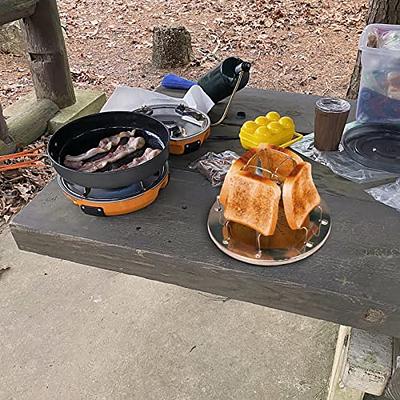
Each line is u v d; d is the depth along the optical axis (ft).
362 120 3.66
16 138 6.88
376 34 3.55
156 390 3.96
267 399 3.86
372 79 3.44
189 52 10.43
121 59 10.75
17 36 10.20
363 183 3.04
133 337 4.40
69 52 10.99
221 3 13.62
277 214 2.50
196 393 3.93
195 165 3.27
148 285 4.95
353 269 2.42
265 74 9.90
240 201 2.56
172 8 13.53
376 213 2.79
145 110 3.64
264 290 2.46
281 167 2.72
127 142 3.10
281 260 2.45
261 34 11.85
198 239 2.65
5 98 8.80
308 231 2.63
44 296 4.86
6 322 4.58
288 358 4.16
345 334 3.31
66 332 4.47
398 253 2.51
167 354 4.24
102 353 4.27
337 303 2.34
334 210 2.81
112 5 13.78
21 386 4.03
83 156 2.99
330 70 10.01
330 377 3.86
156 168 2.78
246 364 4.12
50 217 2.86
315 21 12.42
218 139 3.59
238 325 4.48
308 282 2.36
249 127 3.40
